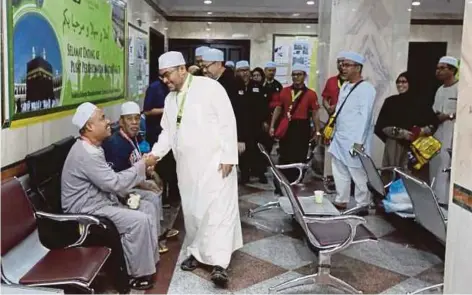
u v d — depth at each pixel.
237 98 5.43
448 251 2.22
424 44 10.62
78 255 2.62
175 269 3.35
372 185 4.54
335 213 3.82
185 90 3.24
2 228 2.31
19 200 2.49
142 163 3.18
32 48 2.90
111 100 5.04
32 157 2.79
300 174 5.09
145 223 2.93
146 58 7.68
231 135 3.19
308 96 5.63
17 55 2.69
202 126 3.18
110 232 2.82
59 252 2.68
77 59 3.82
